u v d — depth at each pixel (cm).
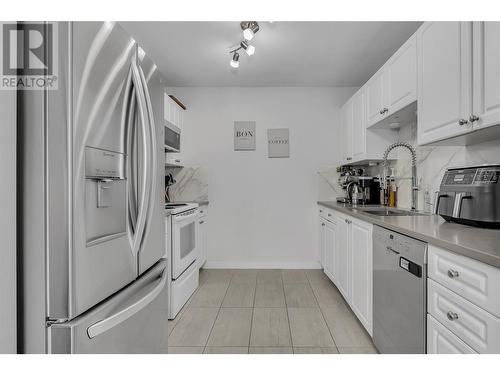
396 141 283
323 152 378
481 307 92
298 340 200
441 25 154
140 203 109
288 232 380
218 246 380
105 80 94
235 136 380
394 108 220
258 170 381
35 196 80
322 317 236
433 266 118
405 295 139
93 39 88
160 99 141
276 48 274
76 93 81
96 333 88
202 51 281
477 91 129
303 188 379
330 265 310
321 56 291
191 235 288
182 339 203
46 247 80
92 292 88
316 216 379
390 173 299
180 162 368
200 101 381
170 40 259
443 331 111
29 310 81
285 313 244
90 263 87
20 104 80
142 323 116
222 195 381
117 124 100
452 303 106
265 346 193
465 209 141
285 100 379
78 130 82
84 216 84
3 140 76
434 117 161
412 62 192
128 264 107
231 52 277
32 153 80
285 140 378
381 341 171
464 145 187
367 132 283
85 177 85
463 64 137
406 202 266
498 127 125
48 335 80
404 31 244
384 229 166
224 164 381
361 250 208
